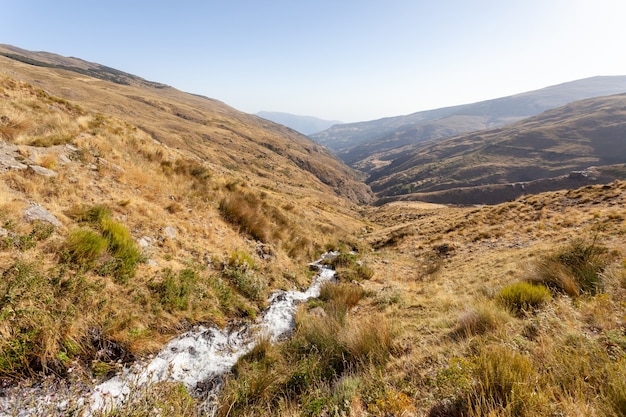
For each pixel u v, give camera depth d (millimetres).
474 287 8938
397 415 3037
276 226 14578
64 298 4586
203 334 5934
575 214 17234
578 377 2689
